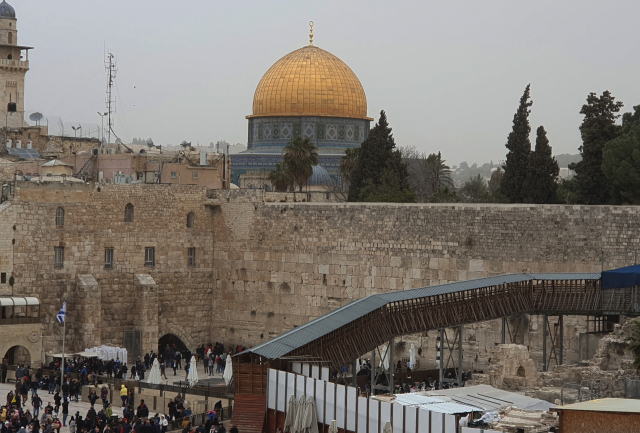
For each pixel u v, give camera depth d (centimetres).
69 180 10175
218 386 8369
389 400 5716
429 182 15088
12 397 6956
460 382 7512
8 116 15612
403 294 7275
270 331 10356
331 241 9925
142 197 10438
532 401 5850
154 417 6512
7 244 9519
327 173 14400
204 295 10806
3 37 15725
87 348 9806
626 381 6166
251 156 15238
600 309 7669
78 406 7569
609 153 9869
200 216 10781
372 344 6906
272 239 10356
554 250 8712
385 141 11931
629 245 8425
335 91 15238
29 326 9250
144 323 10194
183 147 14288
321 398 5697
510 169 11219
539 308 7819
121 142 14262
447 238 9212
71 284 9931
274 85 15362
